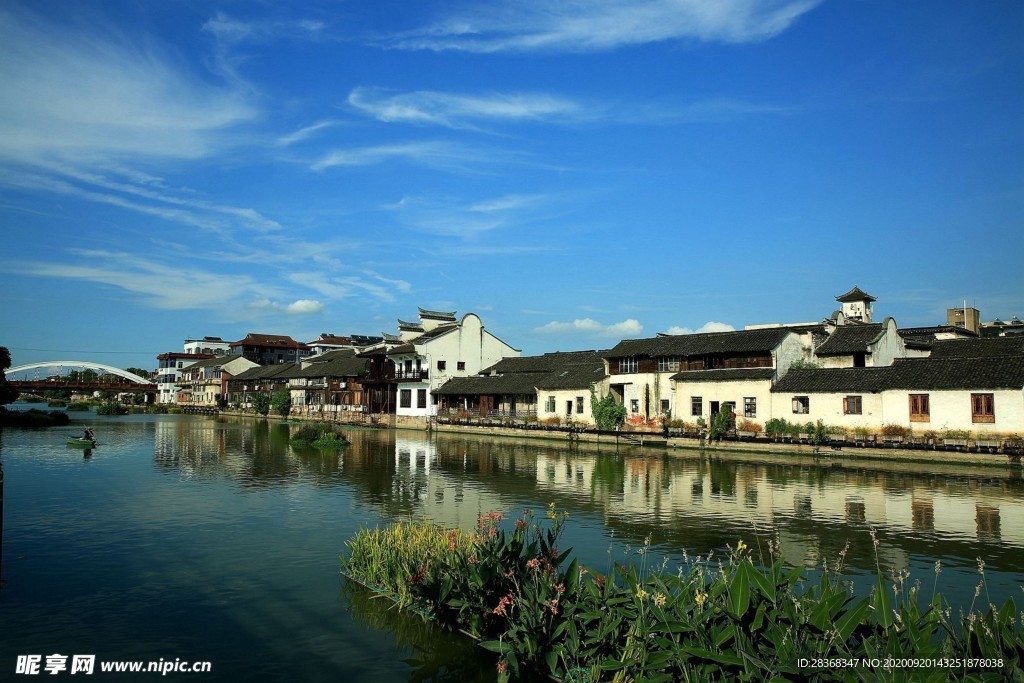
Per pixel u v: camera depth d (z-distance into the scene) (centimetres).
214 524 1950
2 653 1058
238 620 1198
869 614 743
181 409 10556
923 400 3622
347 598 1307
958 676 638
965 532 1839
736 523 1955
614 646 856
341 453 4106
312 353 12700
